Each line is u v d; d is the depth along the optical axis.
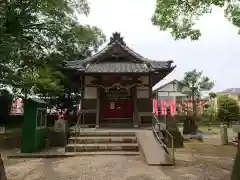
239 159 4.79
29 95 10.80
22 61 8.01
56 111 23.16
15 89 9.99
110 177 6.44
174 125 12.68
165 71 15.02
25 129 10.38
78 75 15.52
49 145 11.75
